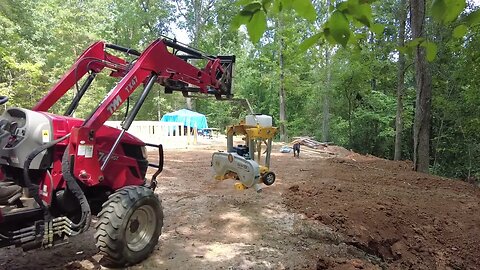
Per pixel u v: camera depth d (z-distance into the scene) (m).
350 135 23.53
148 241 3.95
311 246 4.66
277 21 21.86
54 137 3.64
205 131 25.75
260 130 7.06
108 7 28.08
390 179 9.23
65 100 15.74
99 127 3.72
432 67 12.73
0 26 15.83
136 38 32.56
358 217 5.67
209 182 7.93
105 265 3.77
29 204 3.59
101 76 20.50
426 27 10.16
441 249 5.53
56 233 3.48
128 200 3.70
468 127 15.22
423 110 10.90
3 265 3.70
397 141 16.33
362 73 20.30
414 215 6.22
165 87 5.17
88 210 3.54
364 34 1.98
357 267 4.25
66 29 20.92
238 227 5.11
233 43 35.25
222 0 32.84
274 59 27.42
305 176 9.06
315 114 28.14
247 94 36.03
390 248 5.32
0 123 3.65
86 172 3.60
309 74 25.72
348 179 8.90
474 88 12.12
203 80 5.34
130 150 4.42
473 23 1.52
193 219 5.38
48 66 19.28
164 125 17.52
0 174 3.83
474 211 6.80
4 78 16.56
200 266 3.85
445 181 9.42
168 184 7.68
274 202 6.31
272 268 3.92
